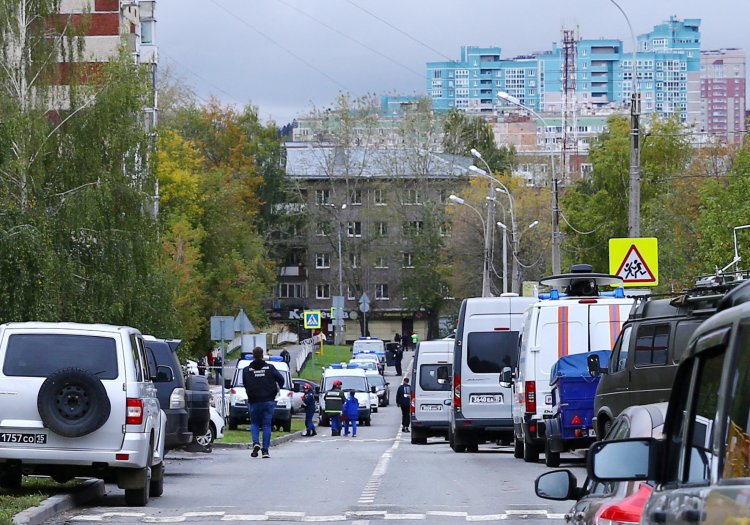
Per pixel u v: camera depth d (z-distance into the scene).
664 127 146.00
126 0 149.12
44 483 36.00
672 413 10.08
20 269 69.50
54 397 30.89
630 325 38.75
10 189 79.31
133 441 31.31
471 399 58.84
